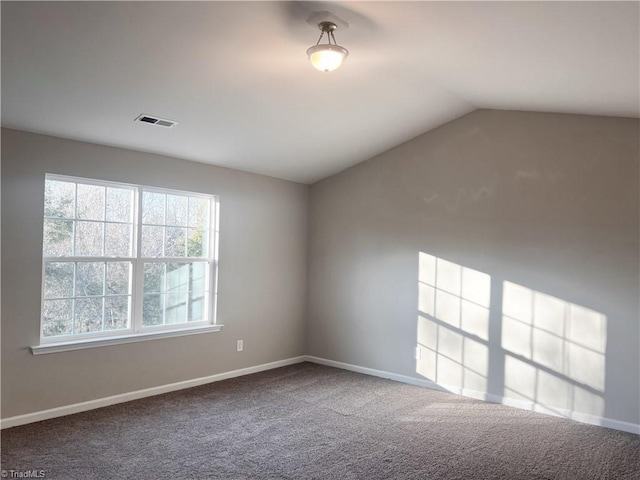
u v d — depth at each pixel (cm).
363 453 321
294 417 387
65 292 387
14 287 351
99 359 398
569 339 402
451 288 471
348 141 479
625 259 379
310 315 588
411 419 389
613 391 380
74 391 383
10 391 349
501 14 238
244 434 348
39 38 261
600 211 391
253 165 505
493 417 398
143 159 429
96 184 407
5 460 296
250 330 524
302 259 586
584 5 209
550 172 416
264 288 539
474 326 455
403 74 359
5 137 349
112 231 418
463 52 304
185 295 472
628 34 229
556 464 312
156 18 259
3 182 346
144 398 426
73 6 241
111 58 288
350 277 550
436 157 486
